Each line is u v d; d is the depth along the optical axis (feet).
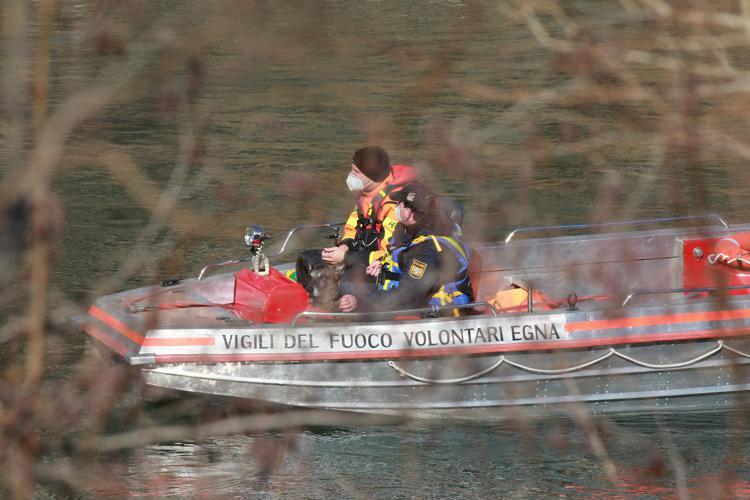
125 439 46.88
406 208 66.95
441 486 57.26
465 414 67.36
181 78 36.22
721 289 41.81
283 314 68.33
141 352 63.87
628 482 56.85
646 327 67.10
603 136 50.08
